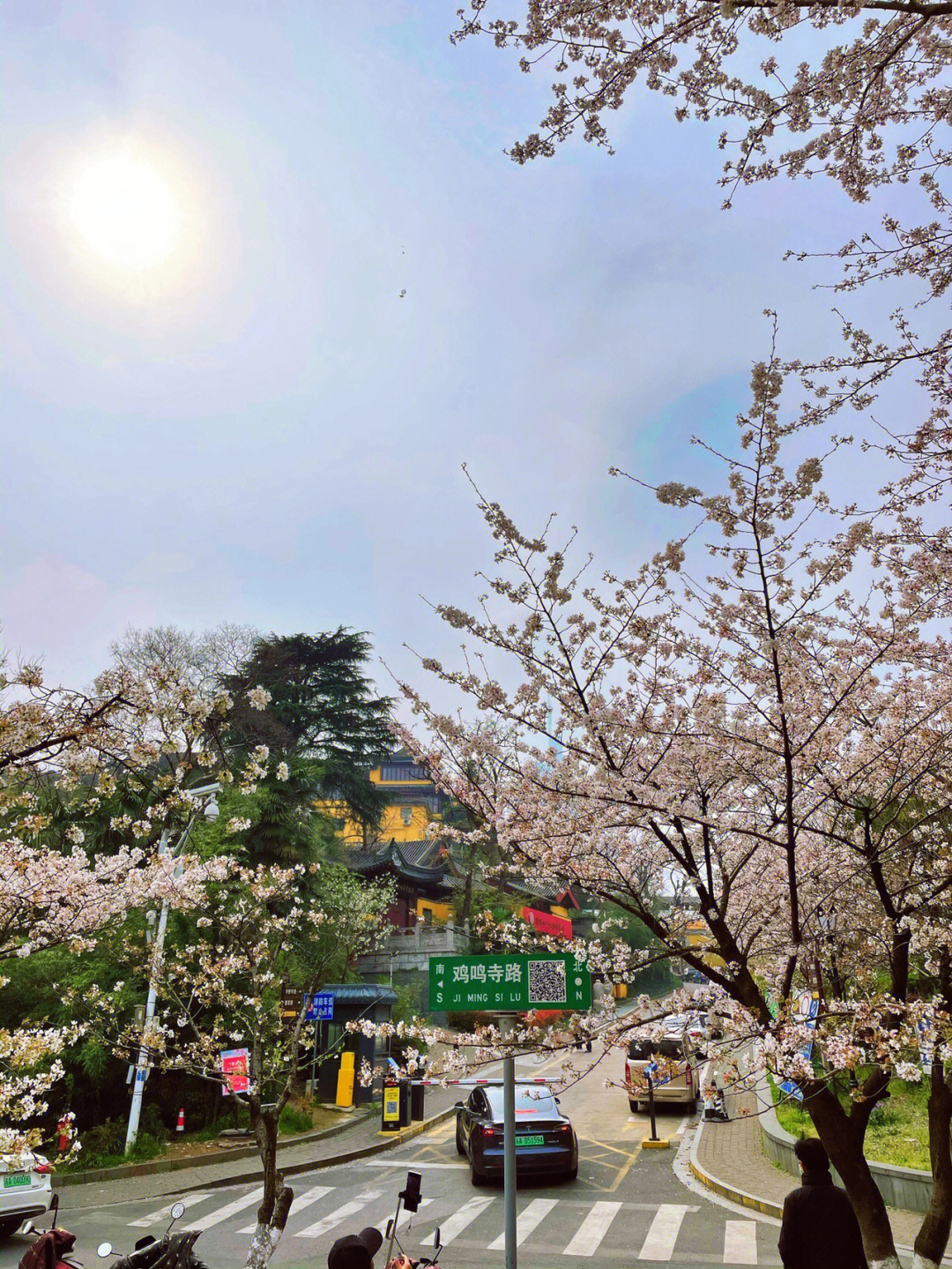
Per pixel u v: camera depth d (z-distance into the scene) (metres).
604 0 4.39
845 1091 10.73
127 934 13.53
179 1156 14.50
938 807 6.38
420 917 39.09
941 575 5.88
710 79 4.70
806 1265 4.88
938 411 5.65
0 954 7.92
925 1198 9.17
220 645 38.12
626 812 5.66
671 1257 9.02
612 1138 15.70
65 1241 6.30
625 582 5.96
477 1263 9.12
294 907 19.89
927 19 4.03
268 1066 10.82
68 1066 14.65
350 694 36.19
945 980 5.99
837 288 5.52
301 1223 11.05
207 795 11.04
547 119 4.77
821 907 6.74
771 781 6.15
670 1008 5.74
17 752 4.45
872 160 5.11
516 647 5.77
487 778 6.23
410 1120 18.34
